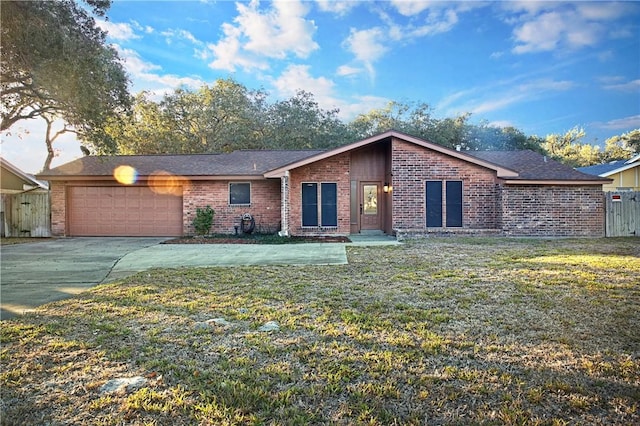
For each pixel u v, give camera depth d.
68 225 15.10
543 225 13.12
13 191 14.80
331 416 2.43
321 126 31.30
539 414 2.41
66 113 12.34
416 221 13.45
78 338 3.79
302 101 31.00
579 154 44.47
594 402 2.54
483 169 13.47
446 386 2.77
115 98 12.95
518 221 13.09
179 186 15.08
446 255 8.69
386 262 7.91
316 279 6.37
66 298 5.41
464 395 2.65
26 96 12.34
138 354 3.40
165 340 3.72
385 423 2.35
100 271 7.61
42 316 4.53
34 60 9.55
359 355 3.32
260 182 15.09
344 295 5.29
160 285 6.09
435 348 3.44
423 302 4.89
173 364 3.18
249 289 5.73
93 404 2.58
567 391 2.68
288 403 2.58
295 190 14.05
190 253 9.93
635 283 5.77
